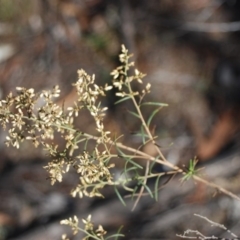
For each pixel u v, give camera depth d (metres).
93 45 4.74
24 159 4.51
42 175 4.44
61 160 1.95
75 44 4.79
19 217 4.31
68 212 4.20
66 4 4.84
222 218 4.05
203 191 4.10
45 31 4.84
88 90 1.98
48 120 1.95
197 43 4.78
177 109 4.56
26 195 4.39
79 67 4.69
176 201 4.11
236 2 4.82
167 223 4.05
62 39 4.82
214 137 4.45
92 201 4.21
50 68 4.73
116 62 4.64
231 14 4.79
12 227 4.29
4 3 4.84
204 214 4.07
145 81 4.56
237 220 4.03
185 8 4.89
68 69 4.70
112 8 4.81
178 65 4.71
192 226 4.04
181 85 4.63
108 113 4.42
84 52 4.74
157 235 4.02
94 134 4.28
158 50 4.73
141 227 4.05
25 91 1.94
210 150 4.40
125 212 4.08
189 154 4.40
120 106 4.44
